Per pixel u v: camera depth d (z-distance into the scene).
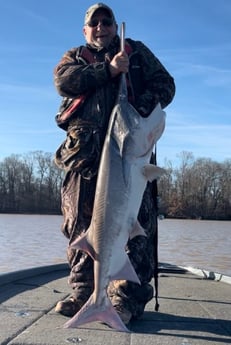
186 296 4.72
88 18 3.88
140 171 3.32
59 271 5.97
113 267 3.17
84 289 3.72
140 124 3.34
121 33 3.62
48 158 88.56
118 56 3.59
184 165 82.19
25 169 88.56
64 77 3.71
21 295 4.47
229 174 82.38
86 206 3.70
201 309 4.14
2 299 4.29
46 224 52.69
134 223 3.29
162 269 6.34
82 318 3.04
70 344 3.05
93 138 3.68
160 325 3.58
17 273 5.26
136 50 3.91
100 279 3.11
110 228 3.18
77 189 3.73
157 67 3.93
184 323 3.65
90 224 3.46
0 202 88.06
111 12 3.90
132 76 3.81
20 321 3.54
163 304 4.33
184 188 81.62
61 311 3.70
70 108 3.79
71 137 3.74
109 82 3.74
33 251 22.44
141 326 3.55
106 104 3.72
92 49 3.89
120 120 3.36
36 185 88.62
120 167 3.26
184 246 27.23
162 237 35.88
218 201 81.75
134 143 3.30
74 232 3.73
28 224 52.50
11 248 24.08
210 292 4.94
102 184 3.25
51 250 23.03
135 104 3.71
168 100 3.89
